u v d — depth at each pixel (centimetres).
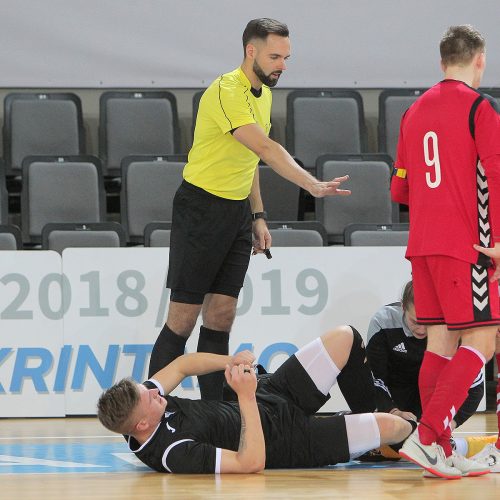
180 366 1084
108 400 998
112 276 1634
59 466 1099
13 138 2212
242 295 1633
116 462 1130
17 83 2328
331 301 1647
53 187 2064
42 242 1852
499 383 1063
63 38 2341
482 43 1033
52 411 1617
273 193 2083
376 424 1066
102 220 2086
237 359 1030
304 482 954
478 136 970
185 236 1243
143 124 2259
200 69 2378
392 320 1228
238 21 2384
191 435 1027
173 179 2084
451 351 1038
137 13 2359
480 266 970
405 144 1041
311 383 1085
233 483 948
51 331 1622
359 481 962
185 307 1252
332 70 2428
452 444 1090
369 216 2098
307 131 2278
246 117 1169
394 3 2430
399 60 2441
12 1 2320
